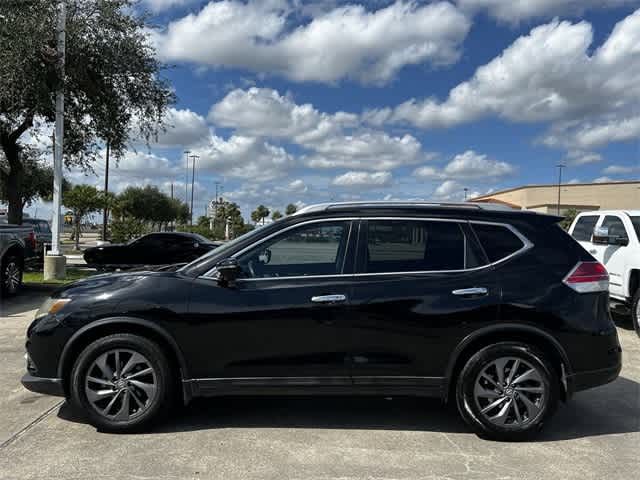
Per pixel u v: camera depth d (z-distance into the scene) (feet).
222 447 12.51
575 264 13.64
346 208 14.15
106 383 13.10
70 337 13.06
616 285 28.12
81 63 44.11
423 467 11.64
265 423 14.14
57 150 43.65
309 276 13.47
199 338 13.06
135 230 97.86
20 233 36.11
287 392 13.25
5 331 25.20
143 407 13.16
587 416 15.07
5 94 41.01
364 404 15.80
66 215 105.50
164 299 13.14
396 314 13.12
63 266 43.88
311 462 11.80
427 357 13.16
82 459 11.76
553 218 14.21
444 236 13.84
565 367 13.16
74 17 43.88
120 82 47.47
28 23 39.86
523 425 13.01
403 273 13.48
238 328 13.08
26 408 15.03
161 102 50.11
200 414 14.76
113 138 50.70
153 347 13.03
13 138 51.52
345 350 13.15
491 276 13.39
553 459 12.16
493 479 11.13
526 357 13.03
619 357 13.53
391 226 13.91
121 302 13.10
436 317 13.10
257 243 13.83
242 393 13.25
